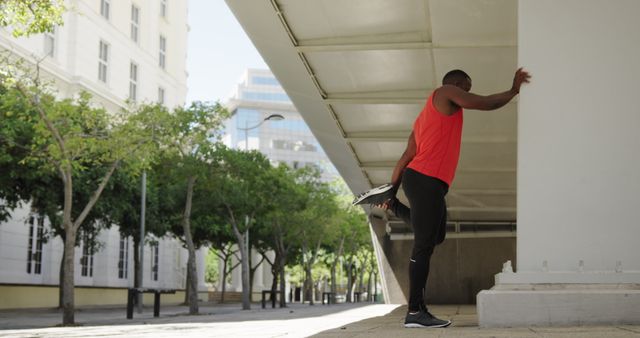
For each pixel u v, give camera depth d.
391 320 9.12
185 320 16.14
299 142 131.00
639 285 5.07
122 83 40.62
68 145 15.56
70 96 34.53
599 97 5.46
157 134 19.23
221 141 24.38
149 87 44.78
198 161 23.30
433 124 4.88
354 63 13.16
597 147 5.42
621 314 4.80
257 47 12.34
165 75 47.84
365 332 4.70
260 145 128.12
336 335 4.43
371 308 25.52
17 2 11.32
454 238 36.91
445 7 10.52
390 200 5.09
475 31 11.39
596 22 5.54
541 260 5.37
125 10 41.22
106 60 39.00
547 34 5.57
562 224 5.38
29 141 19.22
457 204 30.88
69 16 34.84
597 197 5.36
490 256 36.41
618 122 5.42
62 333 8.34
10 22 11.48
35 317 20.80
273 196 30.48
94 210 24.89
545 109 5.50
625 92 5.45
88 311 27.27
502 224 36.34
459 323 6.47
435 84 14.45
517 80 5.51
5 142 18.92
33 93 15.80
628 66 5.47
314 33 11.85
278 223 36.94
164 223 31.42
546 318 4.88
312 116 16.86
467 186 26.22
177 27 50.56
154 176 25.22
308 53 12.57
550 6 5.60
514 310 4.92
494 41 11.69
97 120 17.59
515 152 20.09
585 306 4.85
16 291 29.73
